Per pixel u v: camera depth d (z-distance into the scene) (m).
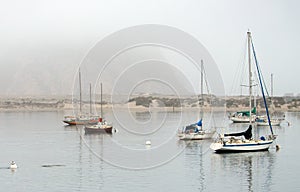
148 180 41.41
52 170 47.06
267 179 42.12
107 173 44.59
